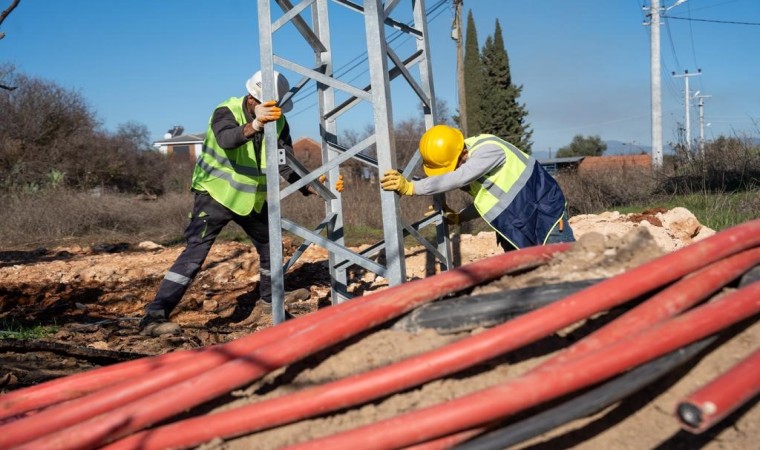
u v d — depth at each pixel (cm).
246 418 210
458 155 425
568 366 188
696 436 208
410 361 209
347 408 219
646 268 214
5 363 384
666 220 679
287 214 1336
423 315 236
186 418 228
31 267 925
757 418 210
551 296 228
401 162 3125
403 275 413
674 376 222
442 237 505
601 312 217
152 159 2964
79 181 2538
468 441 198
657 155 1570
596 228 655
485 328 230
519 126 3750
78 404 225
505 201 422
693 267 216
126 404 225
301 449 192
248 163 510
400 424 189
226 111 493
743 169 991
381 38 403
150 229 1501
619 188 1123
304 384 229
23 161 2319
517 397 185
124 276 866
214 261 888
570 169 1285
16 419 249
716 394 169
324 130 517
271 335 246
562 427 216
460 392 220
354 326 224
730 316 199
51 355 405
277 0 448
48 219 1420
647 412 216
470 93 3762
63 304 680
